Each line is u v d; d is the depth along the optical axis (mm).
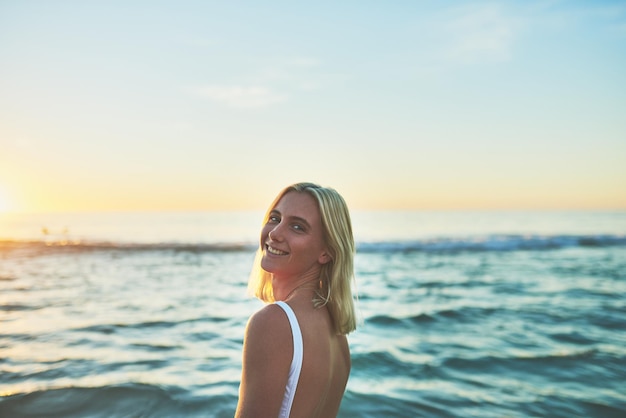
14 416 3596
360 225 59094
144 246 21219
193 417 3662
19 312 7887
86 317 7531
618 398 4309
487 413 3932
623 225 59688
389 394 4297
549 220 74625
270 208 1886
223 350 5699
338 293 1736
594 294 10203
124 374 4664
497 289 10883
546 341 6312
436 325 7234
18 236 34375
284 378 1490
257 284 2021
